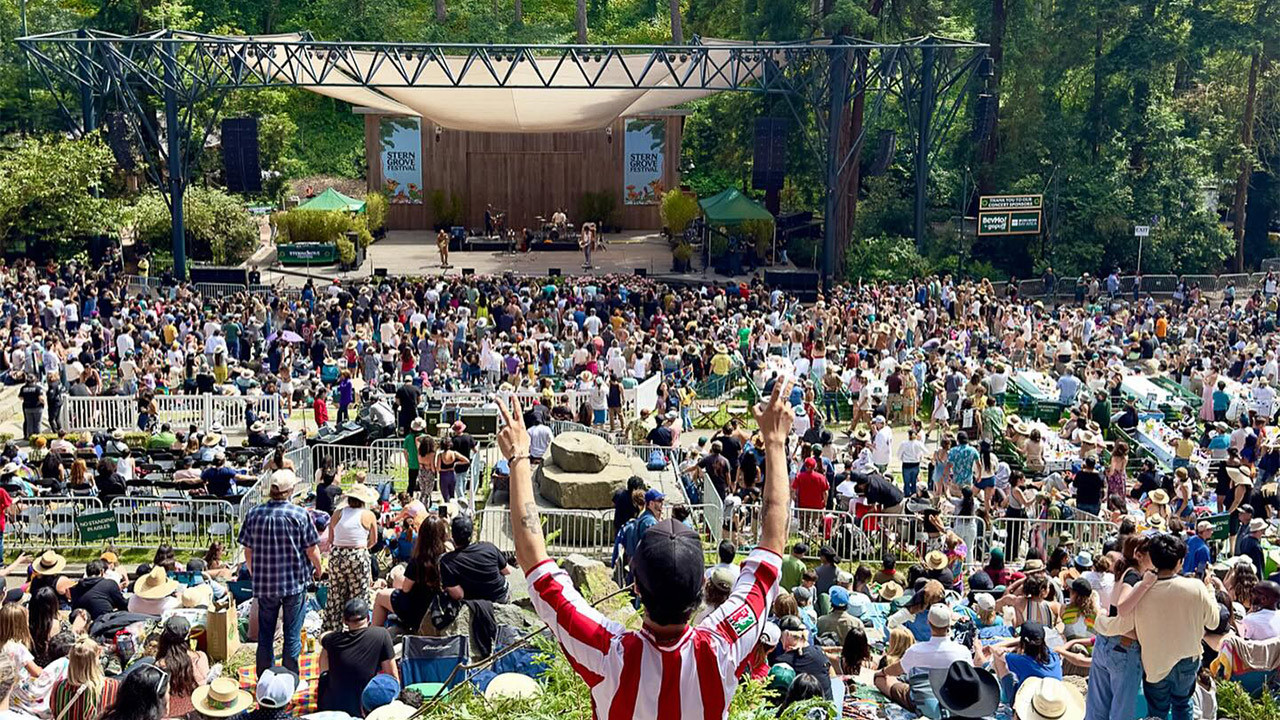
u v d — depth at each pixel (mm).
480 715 5871
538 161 60906
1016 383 31438
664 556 3217
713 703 3230
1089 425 24609
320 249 51312
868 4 48625
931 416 29062
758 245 52594
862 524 19281
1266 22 56344
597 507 19016
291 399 27609
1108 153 56812
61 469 19875
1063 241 55281
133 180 53844
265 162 62125
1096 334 38406
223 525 19062
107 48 43500
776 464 3557
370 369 29359
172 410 26172
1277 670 10203
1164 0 57031
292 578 10797
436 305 36844
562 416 24797
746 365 31719
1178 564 7637
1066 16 56375
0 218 45625
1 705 7934
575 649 3279
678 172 61188
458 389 28656
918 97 51188
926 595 12000
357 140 72000
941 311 39719
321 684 9414
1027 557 15953
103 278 41625
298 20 75875
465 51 52688
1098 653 8141
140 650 11305
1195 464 24188
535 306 36500
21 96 57625
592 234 52531
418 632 10641
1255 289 53406
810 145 46688
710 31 69750
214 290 44562
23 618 10117
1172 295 51781
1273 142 59656
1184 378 33750
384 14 76312
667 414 24109
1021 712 8258
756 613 3326
